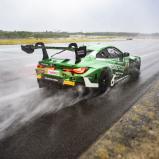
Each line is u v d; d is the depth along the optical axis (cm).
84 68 496
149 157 276
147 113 422
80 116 409
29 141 315
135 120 388
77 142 312
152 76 775
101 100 504
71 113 424
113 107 458
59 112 428
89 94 536
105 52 604
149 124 372
